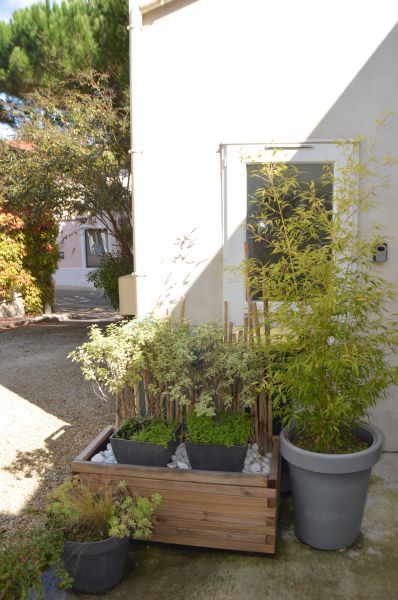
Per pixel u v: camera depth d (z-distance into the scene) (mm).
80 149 7730
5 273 8680
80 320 9945
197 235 3172
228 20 3072
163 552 2365
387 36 3021
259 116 3094
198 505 2311
